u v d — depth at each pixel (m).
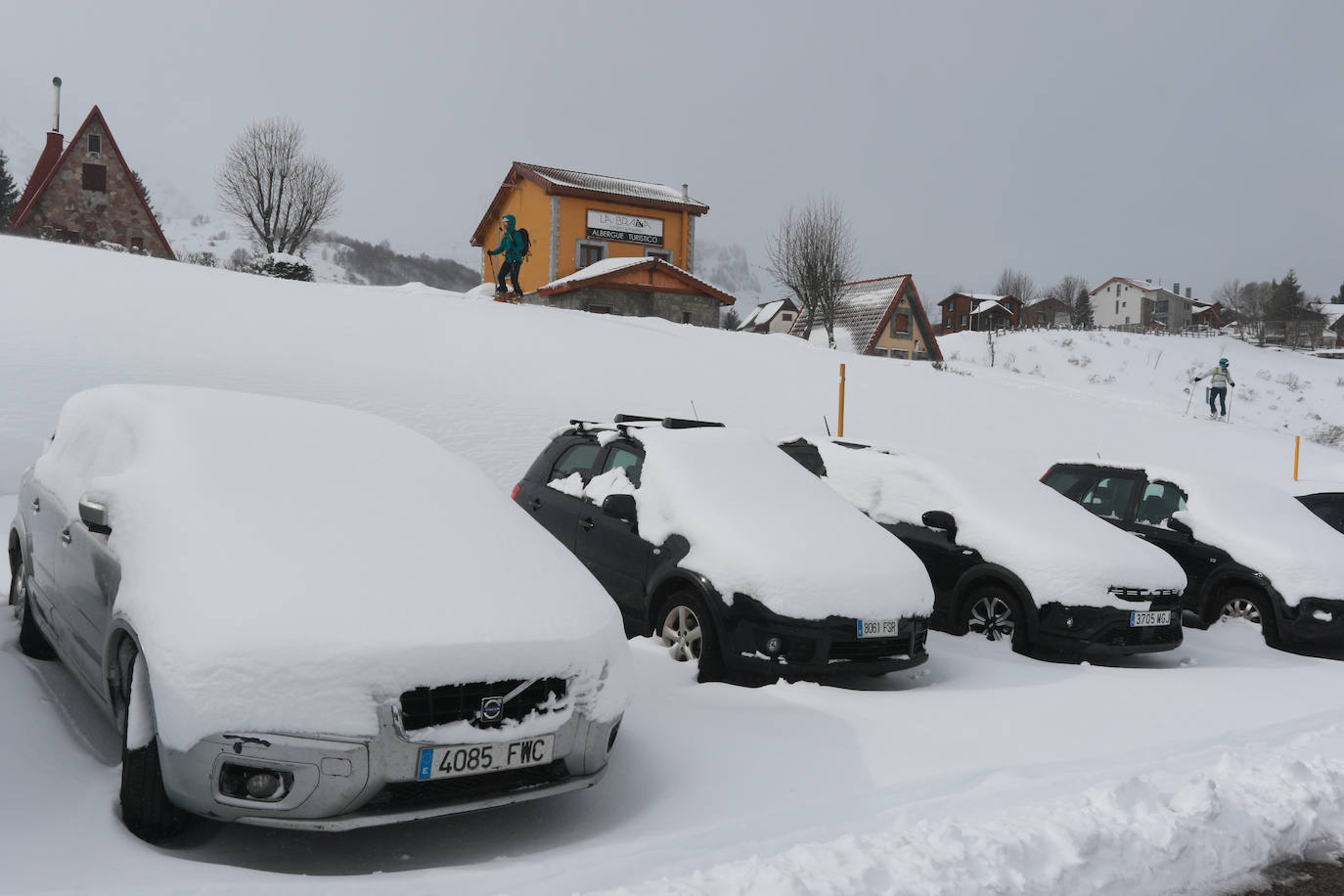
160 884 2.83
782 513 6.35
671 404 19.83
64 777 3.63
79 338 16.16
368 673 3.20
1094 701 5.77
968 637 7.32
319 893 2.89
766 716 5.08
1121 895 3.39
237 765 3.06
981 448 21.00
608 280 40.22
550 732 3.52
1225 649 7.92
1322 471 15.00
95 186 44.69
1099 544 7.30
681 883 3.07
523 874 3.15
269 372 15.97
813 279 53.09
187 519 3.67
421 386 16.89
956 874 3.27
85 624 4.07
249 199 50.25
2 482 9.84
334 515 3.93
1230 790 4.24
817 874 3.17
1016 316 96.56
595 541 6.71
